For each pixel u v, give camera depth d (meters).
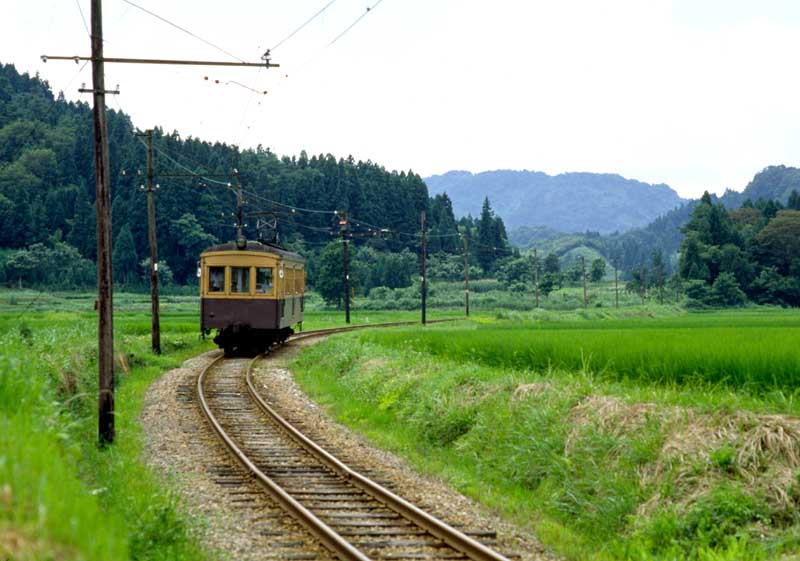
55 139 159.25
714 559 7.79
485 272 161.00
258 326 29.56
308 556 8.12
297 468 12.68
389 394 18.45
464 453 13.56
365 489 11.21
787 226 123.62
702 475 9.42
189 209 138.00
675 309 98.94
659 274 129.88
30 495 5.90
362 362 24.22
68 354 18.53
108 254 14.16
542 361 17.00
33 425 8.14
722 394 11.59
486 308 106.00
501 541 8.98
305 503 10.42
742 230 140.00
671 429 10.61
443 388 16.69
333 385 22.97
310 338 42.59
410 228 183.88
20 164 146.88
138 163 140.38
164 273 128.25
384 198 184.75
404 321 67.69
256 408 18.97
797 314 66.31
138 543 7.72
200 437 15.27
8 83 185.25
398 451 14.38
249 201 149.12
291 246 145.62
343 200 171.38
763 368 12.45
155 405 19.06
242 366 27.92
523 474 11.78
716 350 14.06
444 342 23.67
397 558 8.12
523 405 13.59
